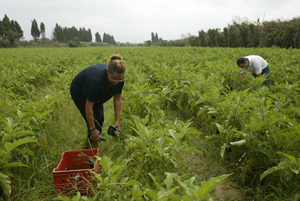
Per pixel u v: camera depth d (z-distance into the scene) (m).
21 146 2.83
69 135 3.83
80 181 2.36
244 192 2.71
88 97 2.75
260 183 2.83
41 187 2.67
